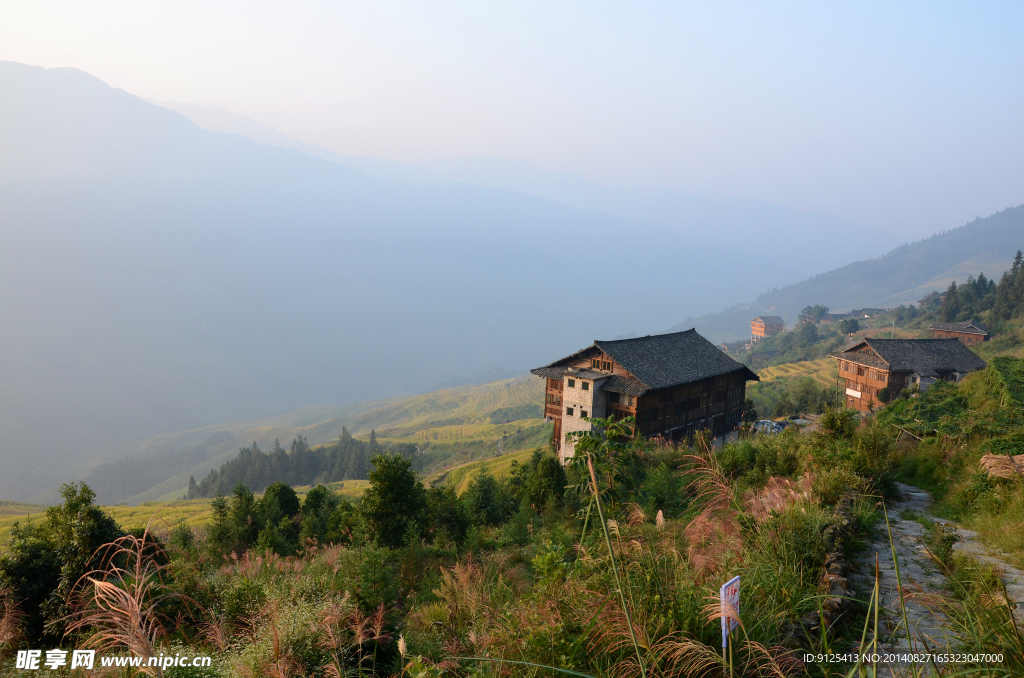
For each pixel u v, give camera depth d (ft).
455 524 87.76
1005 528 28.50
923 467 46.11
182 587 31.86
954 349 216.33
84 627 34.19
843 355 226.99
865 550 27.43
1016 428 48.24
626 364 152.87
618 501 37.45
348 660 24.72
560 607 18.28
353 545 72.23
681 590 18.08
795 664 15.92
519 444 444.55
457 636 28.60
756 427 147.74
